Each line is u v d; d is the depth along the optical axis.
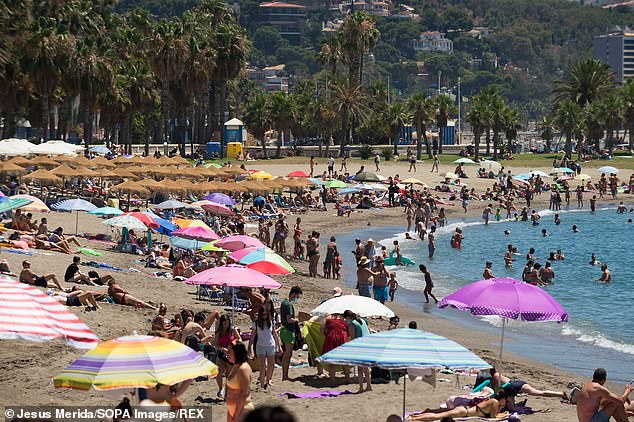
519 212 83.94
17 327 12.89
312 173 89.38
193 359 13.60
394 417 15.27
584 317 35.12
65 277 31.42
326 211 75.31
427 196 79.06
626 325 33.34
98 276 32.34
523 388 20.77
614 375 25.14
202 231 37.44
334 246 43.53
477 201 88.62
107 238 46.81
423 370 16.73
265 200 72.69
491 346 29.02
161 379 12.94
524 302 19.22
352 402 19.16
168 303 30.19
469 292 19.75
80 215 56.62
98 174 58.53
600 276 47.53
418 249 58.03
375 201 81.19
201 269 37.50
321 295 37.00
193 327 21.42
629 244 63.00
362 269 32.50
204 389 20.12
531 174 98.12
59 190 64.38
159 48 98.69
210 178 70.94
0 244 36.78
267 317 20.31
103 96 89.69
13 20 71.50
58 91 87.69
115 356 13.23
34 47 73.31
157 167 66.12
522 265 51.50
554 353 28.09
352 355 14.85
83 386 12.81
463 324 33.03
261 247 31.38
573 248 60.97
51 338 12.93
